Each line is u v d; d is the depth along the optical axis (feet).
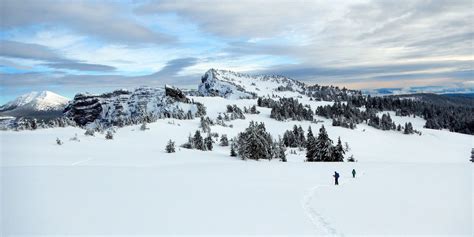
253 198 88.38
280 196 91.56
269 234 59.47
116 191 95.14
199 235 58.29
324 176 136.87
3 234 57.47
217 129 544.62
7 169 143.43
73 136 381.60
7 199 82.94
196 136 372.58
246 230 61.52
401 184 113.91
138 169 157.28
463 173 136.67
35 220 65.62
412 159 463.83
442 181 118.21
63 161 214.69
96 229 60.80
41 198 84.17
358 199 89.25
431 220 69.41
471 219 70.13
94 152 277.64
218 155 288.51
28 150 264.93
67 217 67.77
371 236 59.62
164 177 128.16
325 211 76.02
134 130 477.36
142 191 96.02
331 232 61.46
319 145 261.24
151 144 375.25
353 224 66.33
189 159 246.27
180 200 84.74
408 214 73.97
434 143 623.77
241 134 280.92
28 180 112.37
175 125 538.06
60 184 104.99
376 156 462.60
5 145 291.79
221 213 72.64
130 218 67.82
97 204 78.89
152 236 57.57
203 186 106.83
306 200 87.30
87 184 106.32
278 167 171.42
